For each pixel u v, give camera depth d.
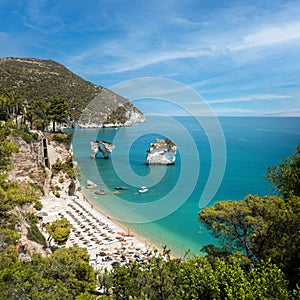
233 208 17.73
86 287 18.34
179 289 12.02
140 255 32.56
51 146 52.50
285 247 14.16
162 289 12.63
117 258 31.83
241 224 17.64
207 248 18.44
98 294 21.77
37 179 46.69
